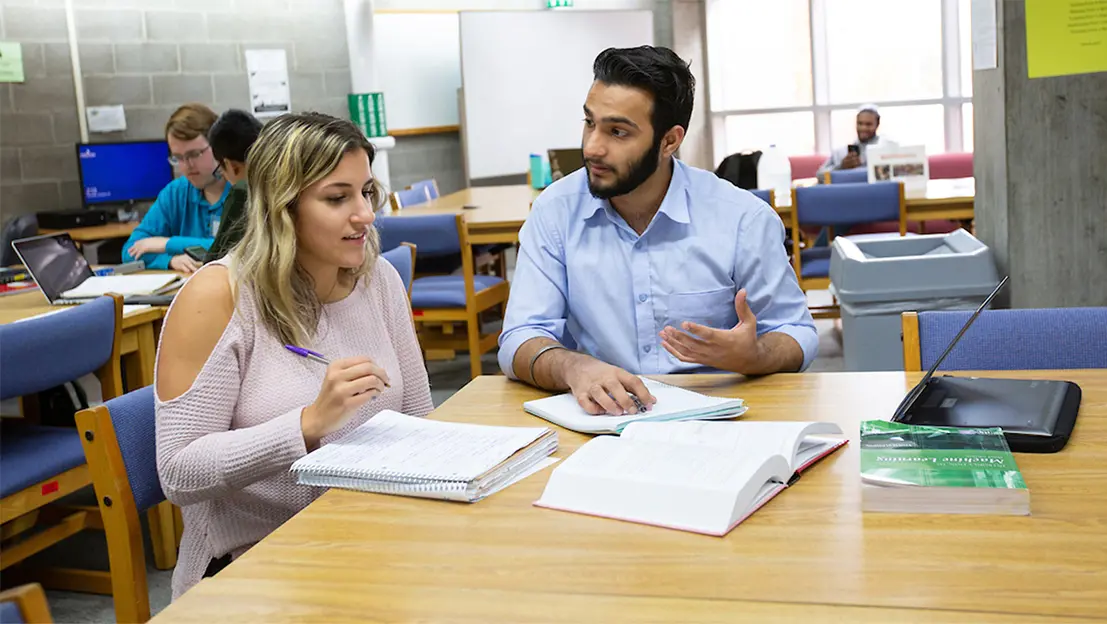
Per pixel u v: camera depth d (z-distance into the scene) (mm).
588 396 1657
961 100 8328
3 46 6203
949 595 1010
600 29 8484
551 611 1029
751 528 1200
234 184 3082
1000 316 1916
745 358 1791
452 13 8219
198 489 1578
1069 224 3291
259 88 7078
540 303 2066
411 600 1067
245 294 1680
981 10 3439
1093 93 3217
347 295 1817
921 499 1212
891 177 5211
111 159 6430
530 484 1391
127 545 1630
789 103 8766
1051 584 1019
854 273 3400
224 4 6914
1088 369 1783
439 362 5348
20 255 3137
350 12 7430
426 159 8188
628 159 1923
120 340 2697
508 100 8211
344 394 1536
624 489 1272
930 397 1600
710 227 2062
